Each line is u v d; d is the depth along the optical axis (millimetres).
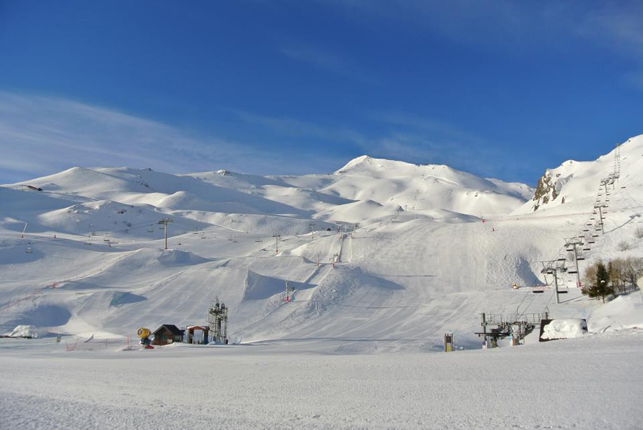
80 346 63562
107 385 16391
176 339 68875
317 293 97125
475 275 108438
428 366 17453
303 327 79562
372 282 106250
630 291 65875
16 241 151875
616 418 8586
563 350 19406
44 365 25828
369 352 49594
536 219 138000
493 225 139250
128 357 35562
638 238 96750
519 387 12008
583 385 11617
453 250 124375
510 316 71688
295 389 13953
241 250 174500
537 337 39188
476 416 9422
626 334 23188
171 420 10422
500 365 16125
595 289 68312
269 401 12234
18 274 126750
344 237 152125
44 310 90188
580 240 107312
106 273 122750
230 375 18031
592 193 175125
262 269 121375
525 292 86125
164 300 94812
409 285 106250
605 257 91125
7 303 95188
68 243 162625
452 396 11547
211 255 166000
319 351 47875
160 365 23594
